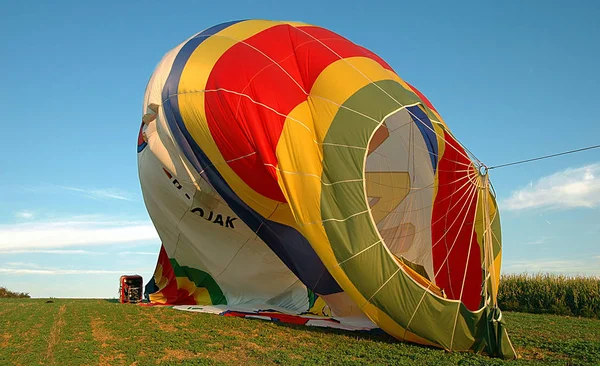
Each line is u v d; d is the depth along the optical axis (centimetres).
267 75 1399
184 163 1577
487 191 1276
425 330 1152
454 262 1475
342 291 1412
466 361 1048
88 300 2230
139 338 1202
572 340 1298
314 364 999
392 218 1694
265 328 1325
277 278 1689
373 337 1264
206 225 1694
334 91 1312
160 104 1599
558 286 2230
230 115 1392
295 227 1426
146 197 1830
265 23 1619
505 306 2308
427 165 1593
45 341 1152
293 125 1298
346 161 1215
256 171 1381
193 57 1560
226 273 1730
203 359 1021
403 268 1184
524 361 1055
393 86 1345
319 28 1595
